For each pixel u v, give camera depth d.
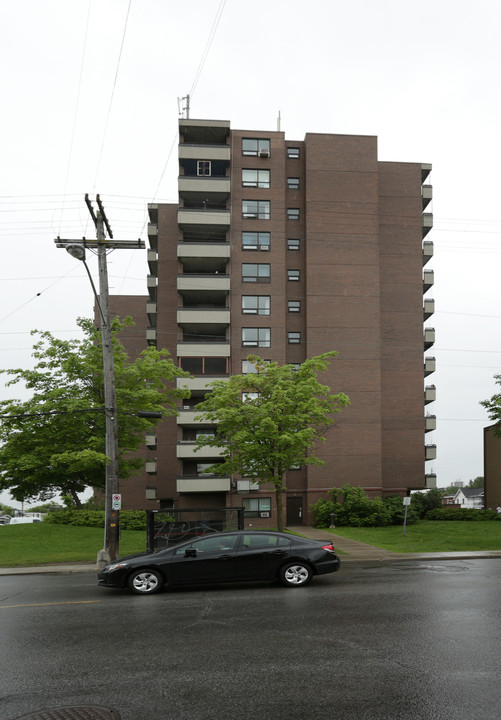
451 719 5.50
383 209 45.19
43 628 9.62
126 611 10.89
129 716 5.70
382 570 16.88
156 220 47.16
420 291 44.59
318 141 44.06
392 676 6.71
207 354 41.31
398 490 42.66
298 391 24.56
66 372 26.38
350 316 42.53
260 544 13.66
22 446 27.09
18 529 30.48
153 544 18.86
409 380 43.69
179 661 7.45
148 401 27.58
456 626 9.09
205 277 42.06
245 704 5.96
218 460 41.53
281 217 43.19
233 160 43.62
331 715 5.63
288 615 10.09
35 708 5.98
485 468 52.28
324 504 38.88
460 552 22.55
